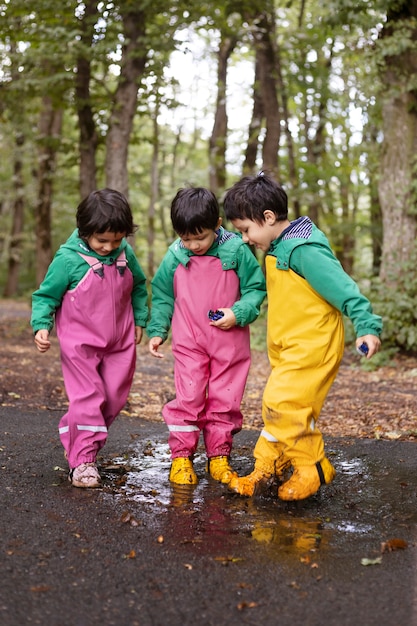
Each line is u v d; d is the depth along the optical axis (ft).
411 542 9.16
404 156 32.55
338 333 10.66
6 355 30.30
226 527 9.59
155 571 8.05
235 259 11.87
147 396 21.11
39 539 8.96
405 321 31.27
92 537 9.07
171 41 39.17
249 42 49.19
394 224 32.76
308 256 10.31
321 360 10.47
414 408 19.62
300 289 10.48
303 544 9.00
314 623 6.92
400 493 11.47
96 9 38.01
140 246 99.55
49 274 11.60
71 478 11.54
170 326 12.53
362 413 18.85
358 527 9.74
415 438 15.78
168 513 10.14
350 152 58.08
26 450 13.69
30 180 98.53
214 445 12.16
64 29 35.45
